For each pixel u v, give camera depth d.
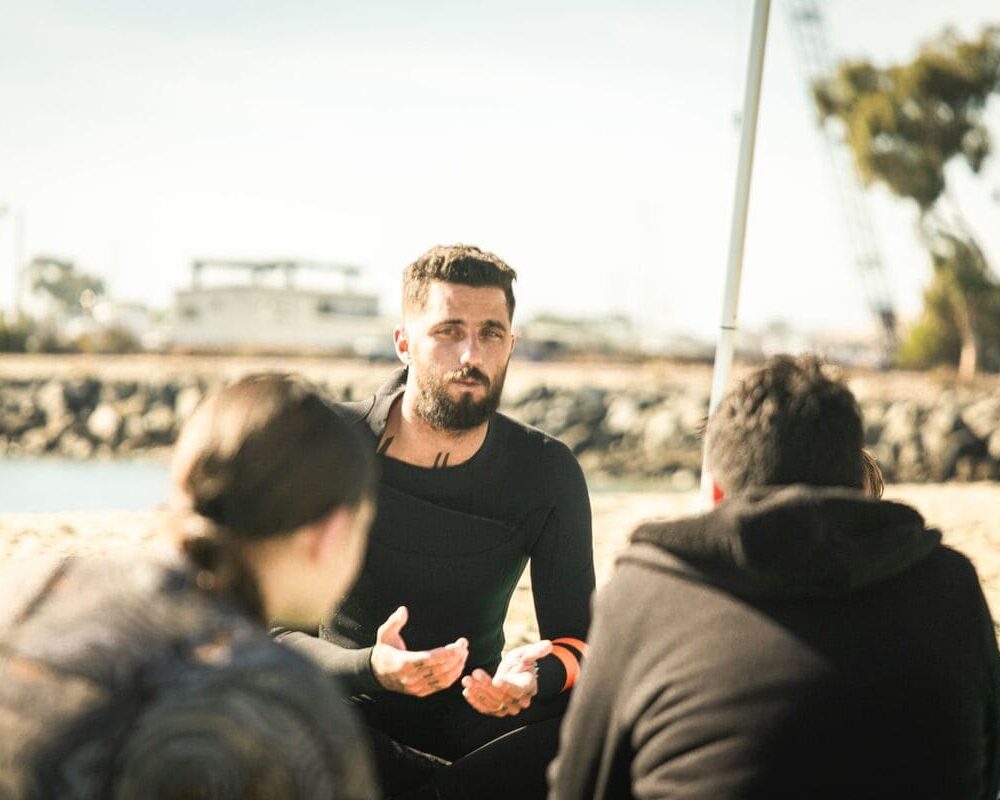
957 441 30.59
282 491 1.36
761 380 1.91
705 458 2.33
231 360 53.06
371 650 2.48
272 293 66.12
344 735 1.27
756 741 1.68
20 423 41.75
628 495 11.23
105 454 39.09
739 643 1.72
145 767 1.16
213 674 1.21
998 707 1.87
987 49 40.41
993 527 8.37
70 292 103.38
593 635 1.88
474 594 2.78
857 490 1.88
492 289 2.66
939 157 41.19
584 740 1.85
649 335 63.28
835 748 1.68
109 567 1.38
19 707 1.21
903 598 1.77
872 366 46.84
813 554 1.68
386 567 2.73
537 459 2.81
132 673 1.22
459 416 2.64
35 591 1.36
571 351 56.72
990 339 44.53
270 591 1.42
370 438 2.75
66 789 1.17
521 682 2.48
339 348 59.66
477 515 2.74
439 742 2.79
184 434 1.44
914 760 1.71
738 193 4.17
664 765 1.74
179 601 1.31
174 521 1.39
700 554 1.77
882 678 1.70
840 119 42.34
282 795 1.20
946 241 42.75
